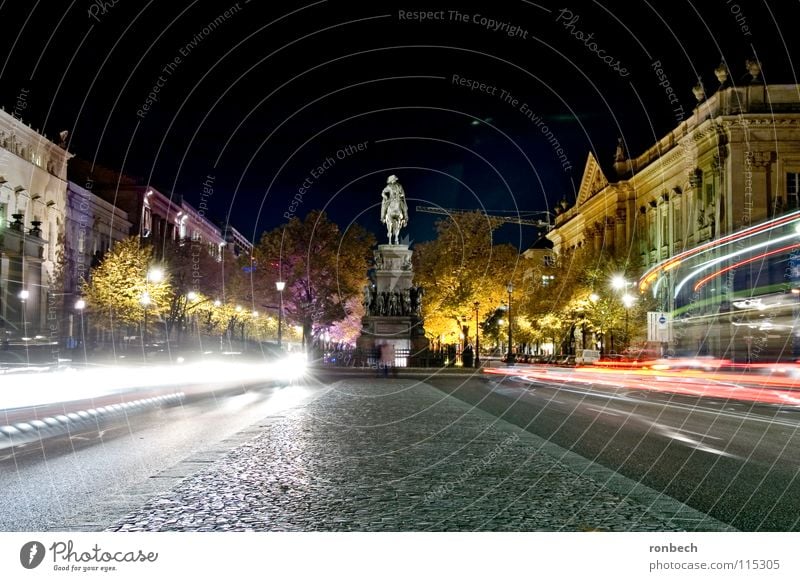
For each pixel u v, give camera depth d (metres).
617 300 69.31
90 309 63.84
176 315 75.00
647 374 50.84
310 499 9.69
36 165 77.75
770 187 65.88
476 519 8.60
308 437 16.25
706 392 34.50
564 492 10.18
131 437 16.36
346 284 70.12
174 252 80.44
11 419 20.62
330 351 65.00
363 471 11.81
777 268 57.88
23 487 10.72
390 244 60.03
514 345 100.56
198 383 41.81
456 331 66.81
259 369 50.12
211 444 15.06
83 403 26.33
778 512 9.14
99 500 9.71
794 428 18.83
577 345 85.25
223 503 9.42
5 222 69.12
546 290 78.44
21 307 67.88
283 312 70.31
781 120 66.00
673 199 83.38
